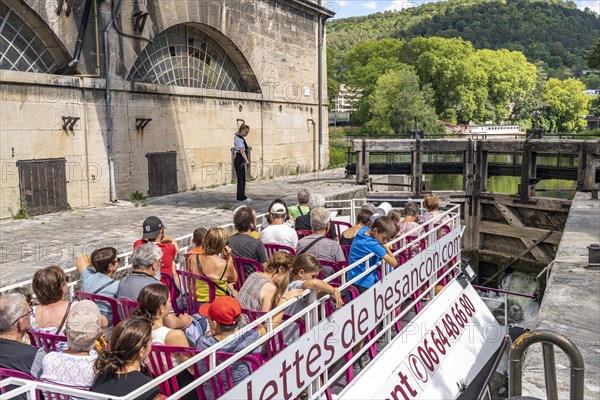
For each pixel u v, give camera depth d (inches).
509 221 684.1
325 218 241.3
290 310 191.3
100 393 123.0
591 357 196.2
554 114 4852.4
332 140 1550.2
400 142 716.0
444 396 248.1
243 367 157.3
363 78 2992.1
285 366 165.9
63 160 529.3
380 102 2524.6
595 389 172.6
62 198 528.4
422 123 2452.0
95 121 561.9
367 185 735.1
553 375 115.3
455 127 2950.3
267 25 850.1
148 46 647.1
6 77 470.6
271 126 878.4
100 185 570.3
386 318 250.1
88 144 555.5
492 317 360.8
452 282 353.7
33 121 499.8
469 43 3503.9
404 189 888.9
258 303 184.1
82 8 541.3
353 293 225.3
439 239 330.3
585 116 5000.0
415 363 250.5
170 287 213.5
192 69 726.5
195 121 713.0
